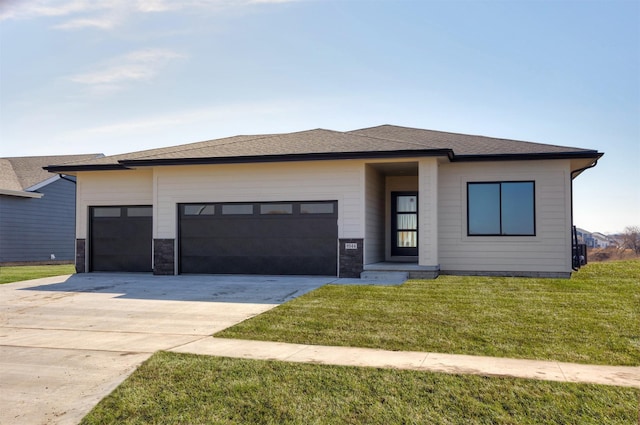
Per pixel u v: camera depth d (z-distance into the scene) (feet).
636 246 134.51
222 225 55.26
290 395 18.90
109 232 60.13
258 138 64.23
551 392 18.53
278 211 53.93
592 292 41.06
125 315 33.99
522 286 44.55
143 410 18.10
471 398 18.22
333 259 52.39
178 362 22.62
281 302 37.96
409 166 55.52
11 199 84.89
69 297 41.45
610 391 18.52
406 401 18.16
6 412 18.12
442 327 28.66
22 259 86.53
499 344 25.17
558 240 52.95
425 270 50.52
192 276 54.49
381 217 61.57
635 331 27.58
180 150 59.88
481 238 54.75
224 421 17.22
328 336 27.09
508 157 52.80
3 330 29.94
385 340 26.12
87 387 20.16
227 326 30.35
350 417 17.20
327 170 52.54
